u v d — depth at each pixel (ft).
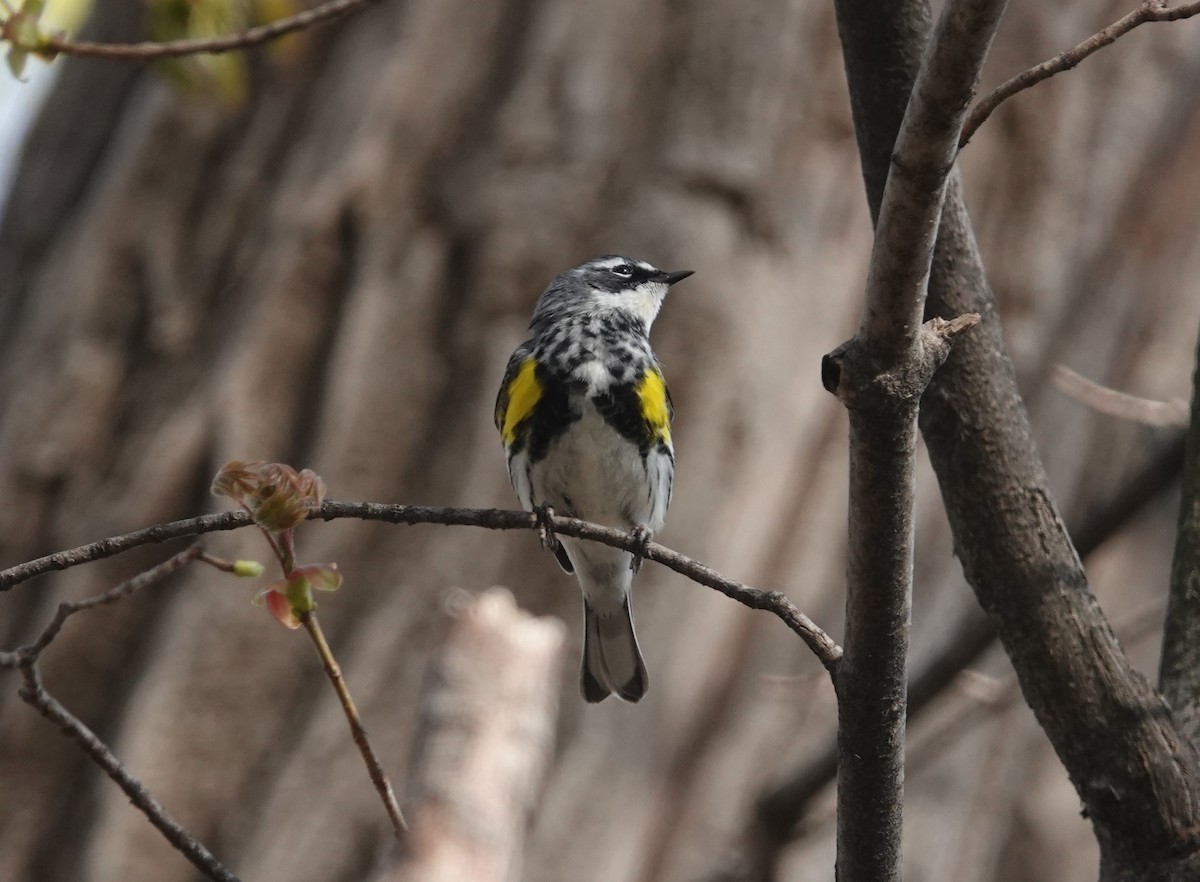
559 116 45.06
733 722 41.83
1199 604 16.24
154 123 46.24
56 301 44.93
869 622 13.97
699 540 41.39
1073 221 51.57
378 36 47.16
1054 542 15.66
